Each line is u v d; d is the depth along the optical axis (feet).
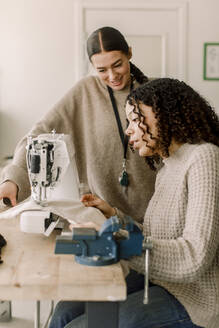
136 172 6.81
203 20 13.83
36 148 4.93
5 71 13.89
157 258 4.00
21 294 3.53
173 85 4.63
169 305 4.54
